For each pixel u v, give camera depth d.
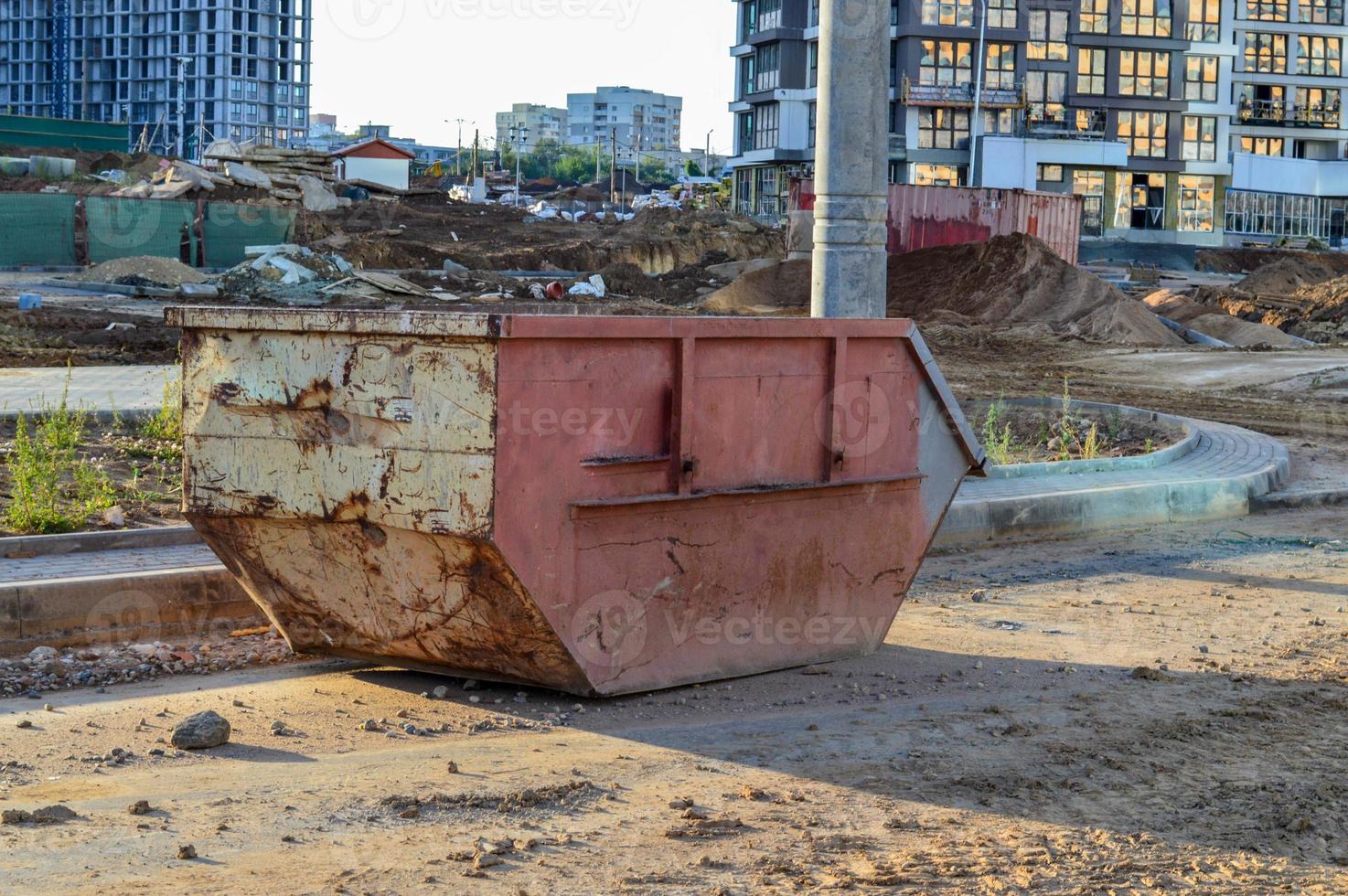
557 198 131.62
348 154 97.75
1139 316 34.28
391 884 4.39
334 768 5.63
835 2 11.45
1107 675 7.44
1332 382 24.00
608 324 6.15
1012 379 24.22
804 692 6.91
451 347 5.90
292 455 6.41
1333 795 5.54
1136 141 84.38
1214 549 11.46
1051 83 82.00
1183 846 4.93
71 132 81.62
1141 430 17.36
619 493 6.33
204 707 6.55
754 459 6.85
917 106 79.69
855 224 11.60
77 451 12.43
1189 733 6.32
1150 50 83.44
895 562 7.64
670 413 6.48
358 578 6.57
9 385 16.89
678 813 5.15
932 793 5.44
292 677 7.16
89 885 4.32
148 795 5.25
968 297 38.00
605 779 5.55
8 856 4.55
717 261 60.28
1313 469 15.52
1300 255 65.69
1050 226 47.97
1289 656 7.97
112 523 9.67
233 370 6.52
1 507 9.96
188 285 34.03
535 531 6.04
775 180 89.88
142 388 16.78
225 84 172.88
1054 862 4.71
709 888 4.41
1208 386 24.16
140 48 176.75
